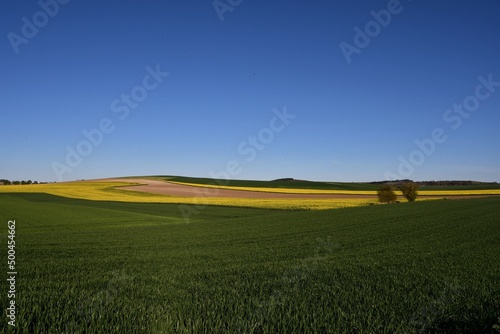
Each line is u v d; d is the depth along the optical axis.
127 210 46.34
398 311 7.64
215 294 9.16
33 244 21.27
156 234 26.36
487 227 26.84
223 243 21.95
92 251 18.77
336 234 25.28
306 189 86.56
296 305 7.87
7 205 49.50
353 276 11.80
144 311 7.04
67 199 61.31
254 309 7.61
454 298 8.67
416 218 33.88
